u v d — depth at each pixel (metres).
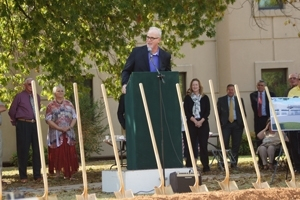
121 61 19.72
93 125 25.03
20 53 19.95
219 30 27.09
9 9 17.62
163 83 11.85
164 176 11.25
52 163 16.47
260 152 17.47
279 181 14.45
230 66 27.11
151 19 19.23
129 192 10.17
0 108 15.27
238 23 27.20
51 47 17.72
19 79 20.41
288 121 13.42
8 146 25.44
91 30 18.17
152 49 12.07
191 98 17.56
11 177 17.98
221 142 10.96
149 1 16.72
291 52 27.45
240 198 9.47
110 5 17.19
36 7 17.06
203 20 19.19
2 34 19.12
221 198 9.38
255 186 10.95
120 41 18.48
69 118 16.53
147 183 11.75
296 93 16.12
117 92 20.45
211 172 17.42
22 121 16.28
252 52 27.25
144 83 11.80
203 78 27.20
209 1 18.19
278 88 26.48
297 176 15.36
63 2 16.89
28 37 17.19
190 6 17.77
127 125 12.38
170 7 17.31
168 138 11.93
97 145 24.77
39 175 16.42
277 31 27.44
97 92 26.30
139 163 11.90
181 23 18.83
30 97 16.44
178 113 11.94
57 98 16.56
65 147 16.41
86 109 24.75
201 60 27.20
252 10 22.53
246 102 27.00
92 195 10.01
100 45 18.09
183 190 11.08
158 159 10.51
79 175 17.84
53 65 17.77
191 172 11.48
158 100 11.85
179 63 27.02
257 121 18.92
